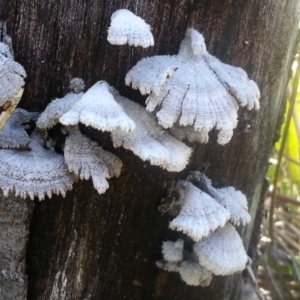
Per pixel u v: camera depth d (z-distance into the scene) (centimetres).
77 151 10
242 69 11
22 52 10
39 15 10
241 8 11
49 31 10
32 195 9
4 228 11
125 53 10
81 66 10
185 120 9
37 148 10
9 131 10
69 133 10
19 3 10
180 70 10
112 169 10
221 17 11
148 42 9
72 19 10
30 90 11
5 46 10
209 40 11
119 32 9
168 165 10
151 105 10
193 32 10
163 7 10
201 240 11
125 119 9
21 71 10
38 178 10
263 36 11
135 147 10
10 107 9
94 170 10
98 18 10
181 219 11
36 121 10
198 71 10
